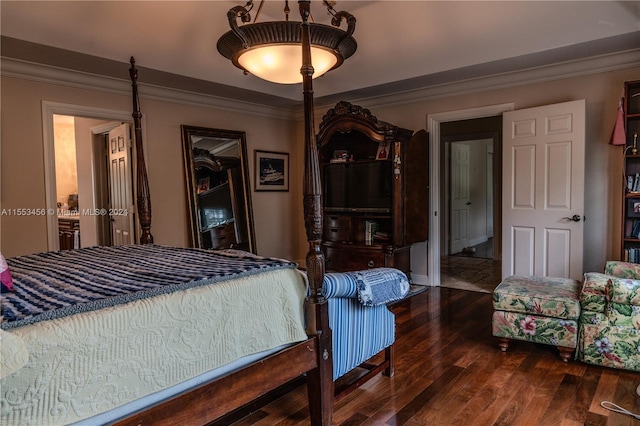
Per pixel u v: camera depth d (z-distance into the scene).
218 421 1.94
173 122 4.67
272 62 2.23
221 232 5.05
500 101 4.39
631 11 3.07
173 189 4.68
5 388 1.08
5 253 3.46
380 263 4.58
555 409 2.18
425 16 3.80
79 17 3.13
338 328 2.12
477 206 8.14
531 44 3.56
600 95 3.83
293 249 6.23
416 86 4.74
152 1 3.33
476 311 3.96
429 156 4.95
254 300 1.74
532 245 4.08
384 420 2.11
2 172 3.43
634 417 2.09
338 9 3.90
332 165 5.10
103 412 1.27
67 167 6.68
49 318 1.20
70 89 3.84
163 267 1.93
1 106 3.42
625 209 3.60
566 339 2.73
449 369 2.70
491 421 2.08
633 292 2.52
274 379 1.77
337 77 4.88
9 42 3.03
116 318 1.32
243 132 5.40
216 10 3.75
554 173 3.92
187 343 1.50
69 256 2.39
